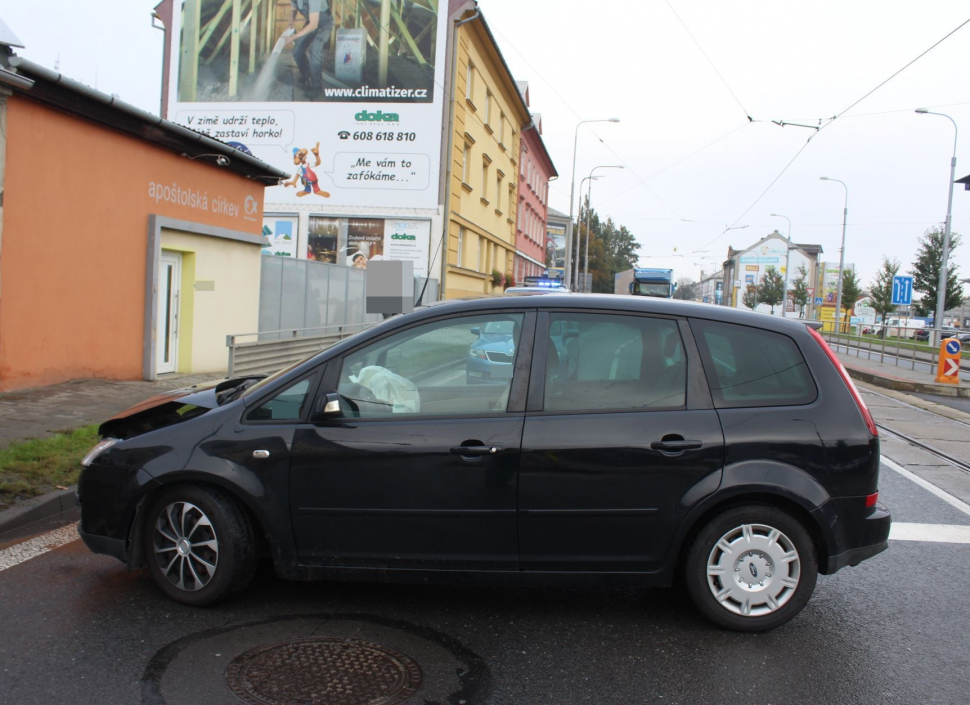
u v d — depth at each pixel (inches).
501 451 151.0
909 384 700.0
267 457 153.8
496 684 130.8
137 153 438.0
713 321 160.2
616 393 155.5
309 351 566.9
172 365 500.4
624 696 128.3
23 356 364.8
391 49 999.6
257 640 144.3
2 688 123.3
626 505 151.4
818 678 136.9
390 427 153.6
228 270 546.9
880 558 207.6
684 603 171.5
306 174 1015.6
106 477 159.3
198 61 1026.1
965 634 158.4
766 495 154.3
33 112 359.9
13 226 351.9
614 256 4763.8
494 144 1314.0
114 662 133.4
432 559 154.1
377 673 133.0
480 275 1250.6
